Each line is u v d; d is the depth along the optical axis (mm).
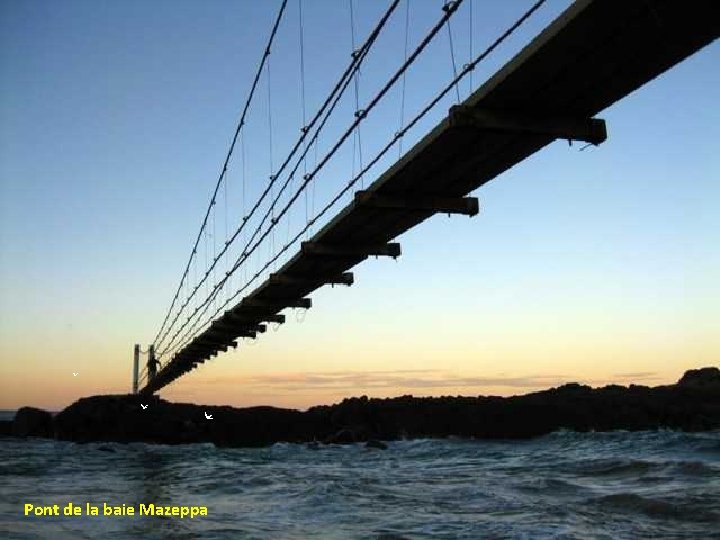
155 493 21016
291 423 63844
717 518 15508
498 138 10992
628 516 16031
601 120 10898
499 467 31594
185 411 64812
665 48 8867
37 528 13555
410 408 63125
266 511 16766
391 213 14859
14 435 64062
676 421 64375
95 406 65438
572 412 63812
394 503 18375
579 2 8070
